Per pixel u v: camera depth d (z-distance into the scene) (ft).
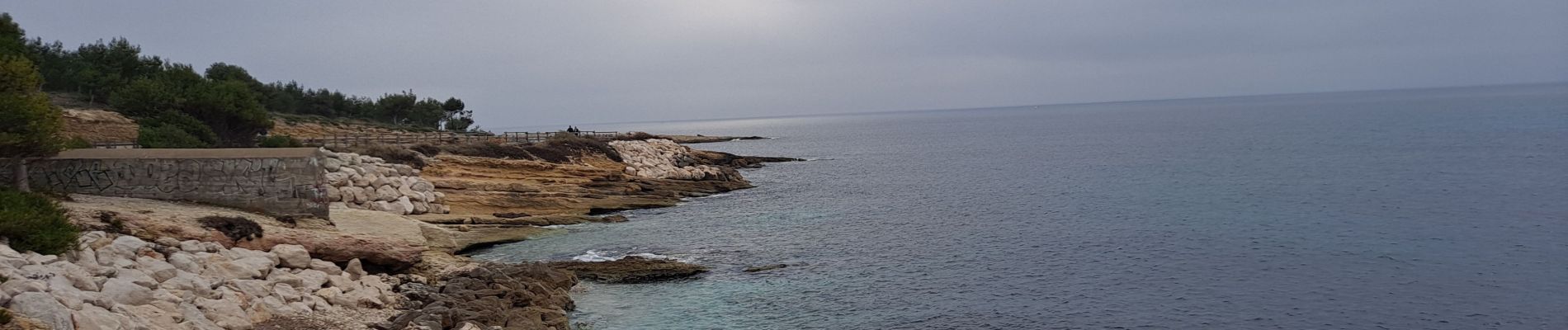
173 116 197.06
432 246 121.19
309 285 82.43
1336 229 150.41
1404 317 97.50
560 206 180.24
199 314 66.44
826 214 187.62
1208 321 97.55
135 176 103.09
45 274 61.36
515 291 95.40
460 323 79.25
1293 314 99.60
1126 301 106.42
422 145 191.21
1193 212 176.45
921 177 278.46
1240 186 222.07
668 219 178.70
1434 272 116.78
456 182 171.63
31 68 106.11
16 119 94.48
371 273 99.71
